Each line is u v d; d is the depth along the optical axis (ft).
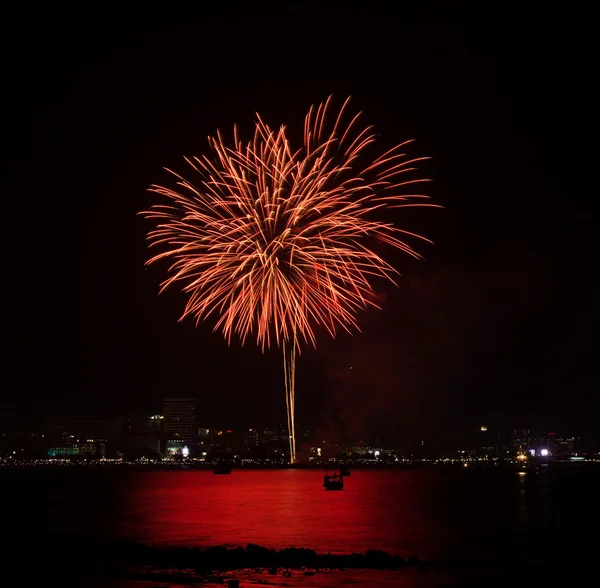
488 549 256.93
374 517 382.01
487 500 531.09
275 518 377.09
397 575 194.49
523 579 194.49
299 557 212.43
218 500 537.65
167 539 284.00
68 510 439.63
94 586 175.11
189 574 190.29
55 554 217.36
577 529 325.01
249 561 207.41
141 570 195.42
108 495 617.62
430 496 587.27
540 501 520.42
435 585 184.03
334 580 186.91
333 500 534.78
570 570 208.95
